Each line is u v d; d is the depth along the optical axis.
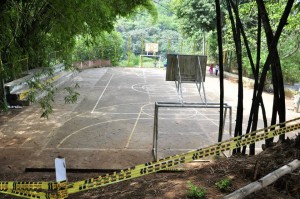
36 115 8.61
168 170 4.20
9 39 8.95
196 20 18.41
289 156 2.96
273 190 2.70
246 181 2.91
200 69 5.23
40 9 10.27
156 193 2.97
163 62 28.86
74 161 5.42
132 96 11.98
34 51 11.70
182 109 9.69
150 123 8.05
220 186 2.80
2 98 8.94
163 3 35.06
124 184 3.51
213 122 8.23
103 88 13.76
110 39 25.73
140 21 37.75
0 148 6.09
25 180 4.64
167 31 35.59
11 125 7.66
